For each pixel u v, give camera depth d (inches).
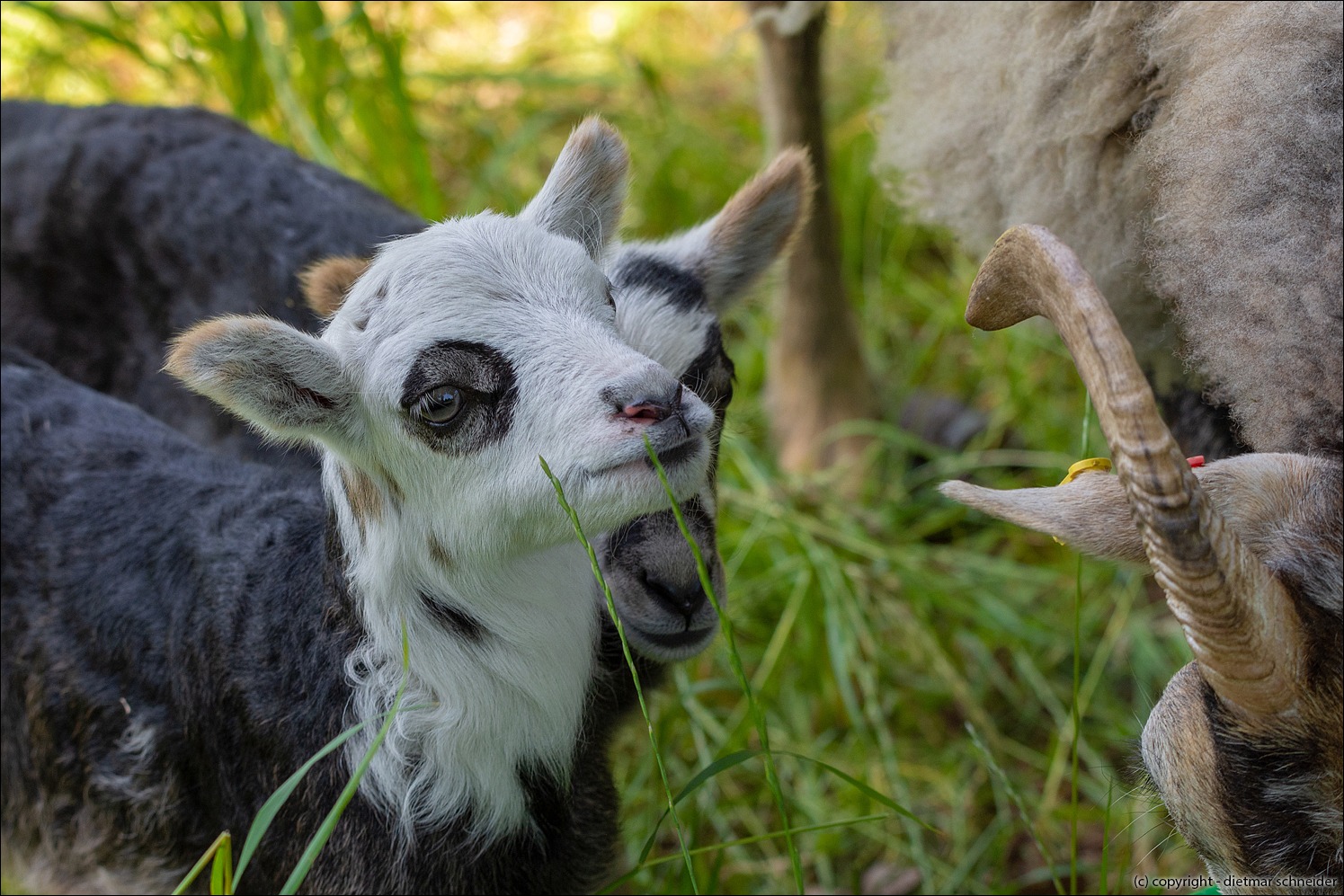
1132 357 65.6
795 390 199.6
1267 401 90.7
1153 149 107.9
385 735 103.0
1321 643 75.7
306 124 194.7
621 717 125.6
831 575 173.0
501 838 110.1
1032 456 196.9
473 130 249.4
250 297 149.4
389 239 132.0
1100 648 170.7
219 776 114.9
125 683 120.4
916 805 164.7
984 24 126.9
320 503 119.3
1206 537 67.2
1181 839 99.0
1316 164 89.0
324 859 109.4
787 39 180.1
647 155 247.8
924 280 240.5
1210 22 103.5
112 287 159.6
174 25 218.7
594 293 99.7
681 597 113.4
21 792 129.6
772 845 157.6
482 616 103.8
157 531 122.0
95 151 162.4
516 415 94.6
